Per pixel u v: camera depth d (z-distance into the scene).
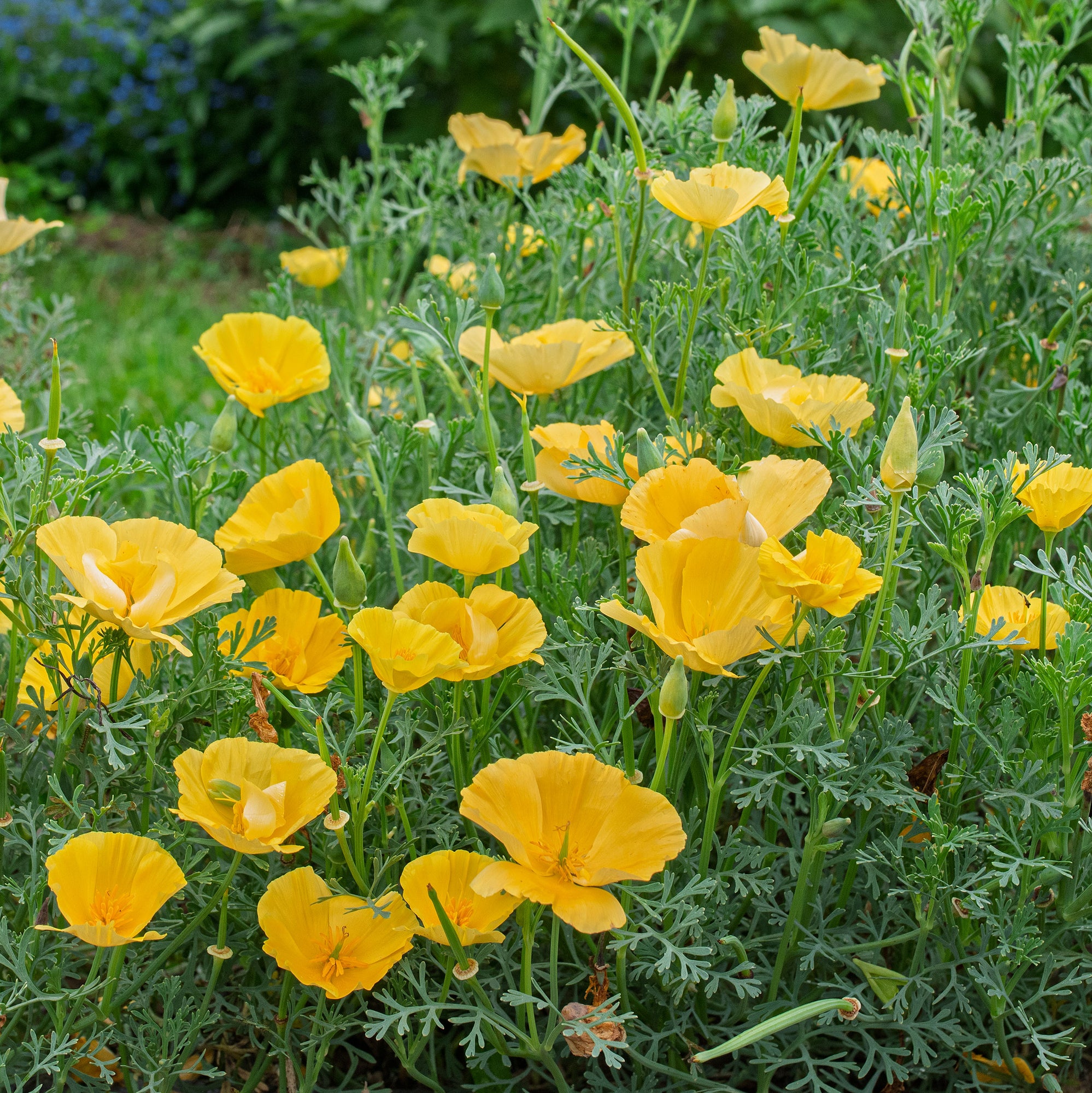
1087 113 1.45
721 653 1.15
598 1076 1.22
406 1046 1.22
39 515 1.20
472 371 1.40
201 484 1.36
